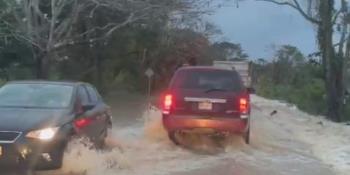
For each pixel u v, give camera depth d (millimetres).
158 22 39844
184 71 14539
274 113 29547
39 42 31938
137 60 53750
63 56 42062
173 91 14344
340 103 37000
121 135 15938
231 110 14109
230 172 11203
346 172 11609
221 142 15133
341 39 37375
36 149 9594
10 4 33562
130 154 12688
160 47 52531
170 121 14188
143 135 16031
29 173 9680
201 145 14672
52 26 32062
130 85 54531
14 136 9602
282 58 84312
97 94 13547
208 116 14102
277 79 82250
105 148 13211
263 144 15758
